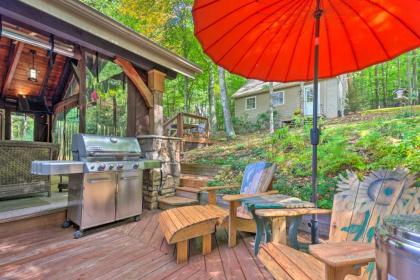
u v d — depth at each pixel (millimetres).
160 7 10625
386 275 625
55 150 4078
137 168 3596
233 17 1788
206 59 12141
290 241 1842
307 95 11430
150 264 2223
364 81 14688
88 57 4535
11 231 2930
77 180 3094
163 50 4191
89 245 2650
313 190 1786
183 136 7801
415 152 3268
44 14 2865
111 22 3318
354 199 1705
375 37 1871
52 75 5996
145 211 4062
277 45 2086
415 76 11680
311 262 1434
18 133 10234
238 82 16969
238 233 3025
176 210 2803
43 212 3170
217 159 5734
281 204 1872
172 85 14742
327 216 2785
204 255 2414
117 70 5969
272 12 1805
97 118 7602
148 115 4457
